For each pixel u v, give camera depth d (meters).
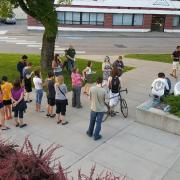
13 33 41.81
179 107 12.18
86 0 46.34
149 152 10.34
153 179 8.89
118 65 17.86
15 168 5.02
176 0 50.31
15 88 11.27
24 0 18.97
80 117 12.87
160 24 50.56
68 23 47.22
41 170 5.19
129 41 40.28
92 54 29.88
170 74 21.02
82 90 16.39
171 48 36.47
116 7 47.47
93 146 10.52
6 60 23.47
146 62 25.22
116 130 11.82
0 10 17.84
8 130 11.39
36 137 10.97
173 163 9.76
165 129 11.91
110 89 12.83
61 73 17.53
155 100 13.25
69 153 9.99
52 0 18.11
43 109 13.54
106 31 48.41
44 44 19.00
